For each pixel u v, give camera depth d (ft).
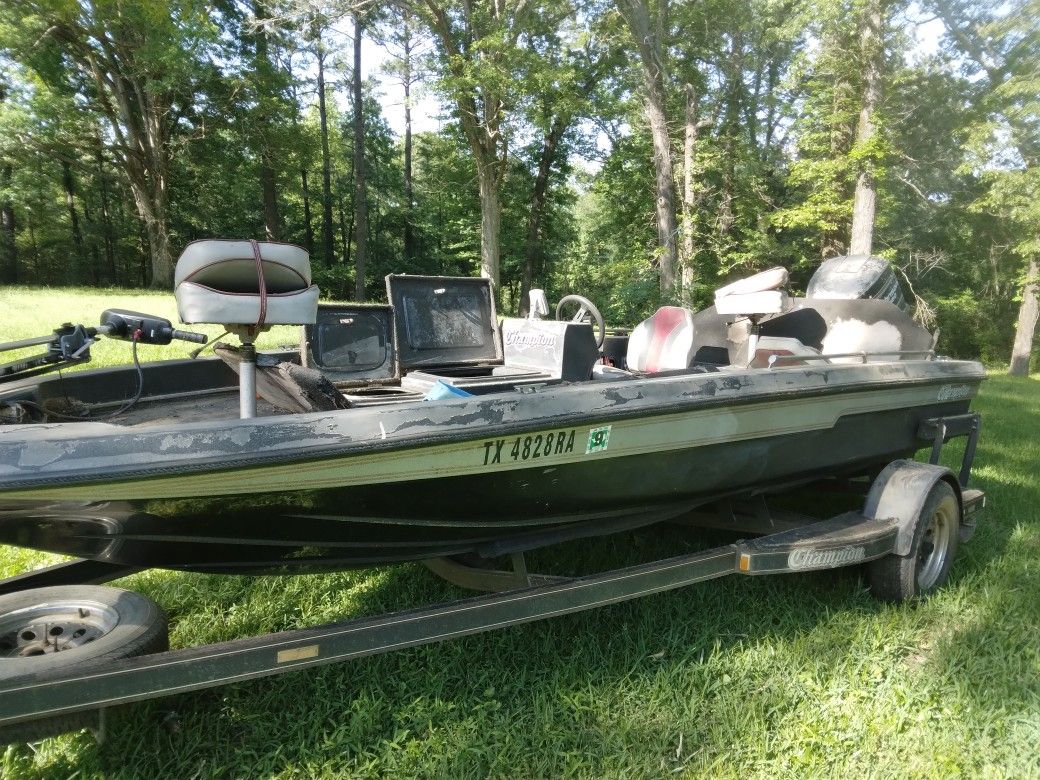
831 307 14.43
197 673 6.32
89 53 81.66
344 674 8.84
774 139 77.15
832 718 8.40
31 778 7.13
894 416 12.54
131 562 7.19
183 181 106.93
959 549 13.93
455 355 13.39
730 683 8.99
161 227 96.07
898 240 71.00
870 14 48.88
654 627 10.21
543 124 60.13
